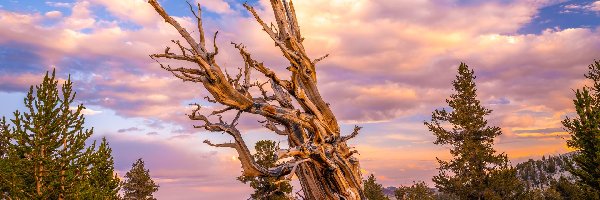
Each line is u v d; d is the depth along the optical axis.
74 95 20.05
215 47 9.77
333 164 11.86
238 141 12.02
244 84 11.48
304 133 11.89
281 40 11.93
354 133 12.27
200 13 9.84
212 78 10.13
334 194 12.17
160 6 9.57
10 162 18.34
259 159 33.94
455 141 35.19
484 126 34.69
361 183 12.66
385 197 50.81
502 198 32.03
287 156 11.12
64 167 19.14
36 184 18.73
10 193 18.53
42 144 18.58
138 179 47.78
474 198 32.78
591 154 19.84
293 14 12.25
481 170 32.78
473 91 35.19
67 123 19.56
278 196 29.70
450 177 33.81
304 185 12.51
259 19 11.59
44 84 19.08
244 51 10.57
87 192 19.69
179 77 10.11
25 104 18.84
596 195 19.62
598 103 21.75
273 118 12.09
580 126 20.05
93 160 20.36
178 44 9.58
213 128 11.78
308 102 11.93
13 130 18.53
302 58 11.64
